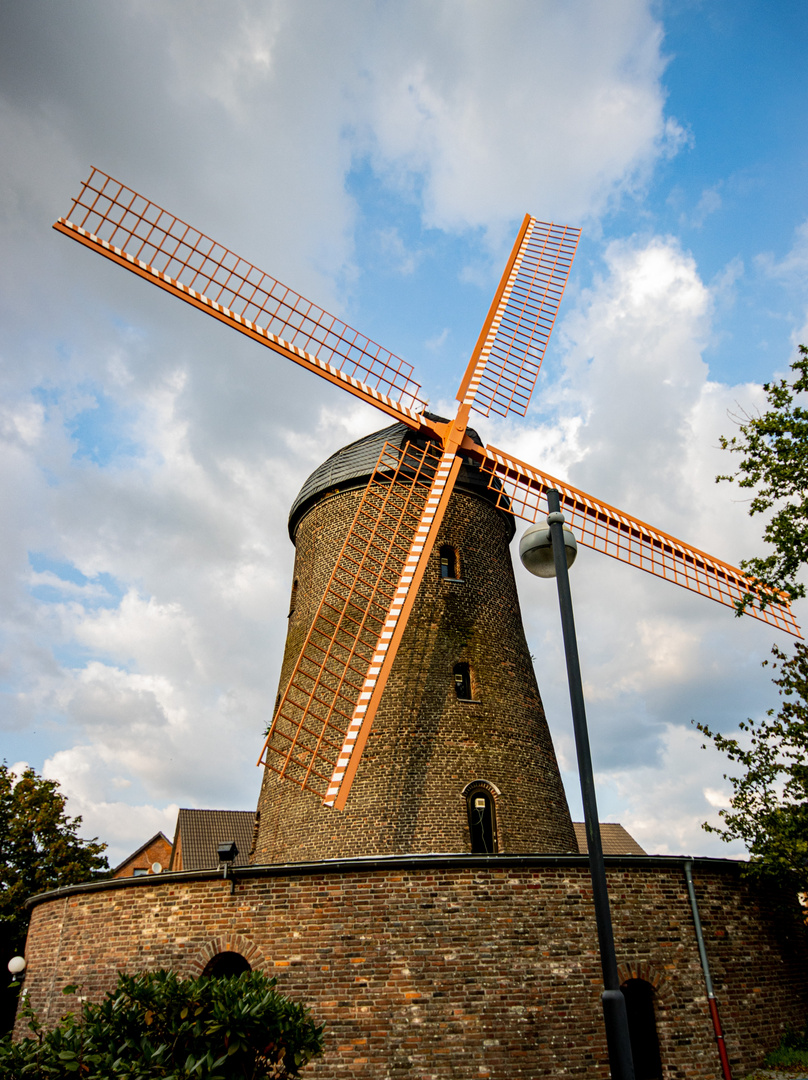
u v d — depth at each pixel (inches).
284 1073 311.1
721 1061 478.0
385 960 456.4
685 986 491.5
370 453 786.2
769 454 584.4
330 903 476.7
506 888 480.1
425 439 780.0
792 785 545.0
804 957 575.2
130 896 531.8
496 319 876.6
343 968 458.0
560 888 489.1
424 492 751.1
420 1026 439.8
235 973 523.8
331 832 627.5
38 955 596.4
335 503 792.9
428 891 473.4
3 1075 257.6
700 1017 487.5
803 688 545.0
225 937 485.7
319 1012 448.1
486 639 739.4
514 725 705.6
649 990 500.4
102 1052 260.5
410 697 676.7
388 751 649.0
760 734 566.6
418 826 616.1
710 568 809.5
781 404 589.3
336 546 768.3
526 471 782.5
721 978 506.3
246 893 494.6
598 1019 460.1
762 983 525.7
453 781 642.2
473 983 452.1
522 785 672.4
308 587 786.2
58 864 1151.0
